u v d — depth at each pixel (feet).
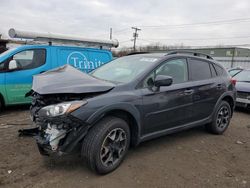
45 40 26.45
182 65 16.16
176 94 14.96
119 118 12.48
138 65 14.84
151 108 13.64
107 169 12.00
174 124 15.29
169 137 17.65
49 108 11.08
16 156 13.42
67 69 13.87
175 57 15.80
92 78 12.85
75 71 13.53
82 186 11.03
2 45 40.60
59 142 11.25
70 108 10.82
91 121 11.19
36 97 12.66
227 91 18.95
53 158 13.26
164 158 14.19
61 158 13.30
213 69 18.61
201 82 16.88
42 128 11.70
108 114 12.25
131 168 12.80
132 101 12.70
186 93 15.60
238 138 18.56
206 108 17.40
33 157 13.35
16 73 23.02
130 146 13.88
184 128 16.05
